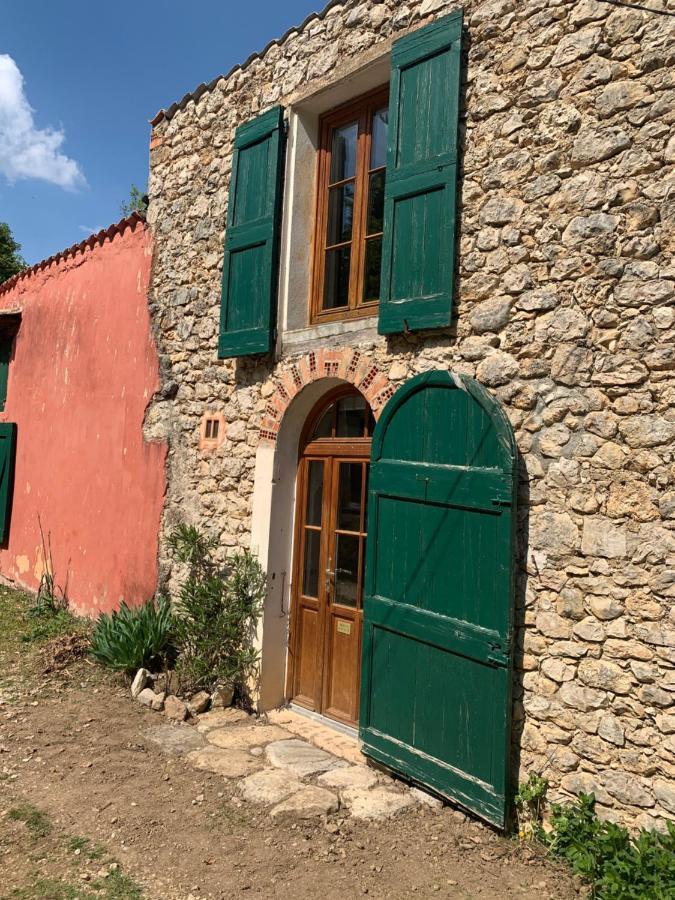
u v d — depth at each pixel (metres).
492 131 3.76
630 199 3.22
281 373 4.97
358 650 4.61
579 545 3.27
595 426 3.27
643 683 3.04
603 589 3.18
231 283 5.36
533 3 3.63
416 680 3.78
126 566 6.48
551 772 3.28
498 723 3.33
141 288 6.63
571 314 3.38
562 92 3.49
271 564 4.98
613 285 3.25
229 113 5.68
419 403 3.90
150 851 3.18
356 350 4.39
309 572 5.04
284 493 5.06
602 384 3.26
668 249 3.09
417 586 3.81
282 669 5.05
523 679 3.40
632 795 3.03
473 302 3.78
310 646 4.96
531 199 3.57
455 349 3.84
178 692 5.10
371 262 4.66
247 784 3.78
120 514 6.64
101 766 4.01
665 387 3.06
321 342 4.68
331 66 4.76
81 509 7.33
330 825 3.39
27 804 3.56
